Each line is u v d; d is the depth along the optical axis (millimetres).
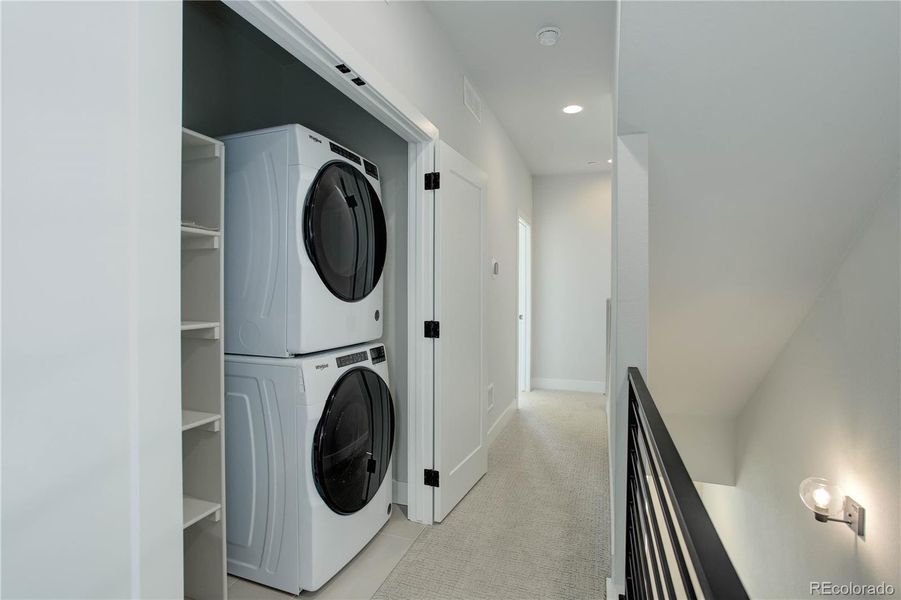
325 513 1812
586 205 5492
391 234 2479
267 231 1813
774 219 2072
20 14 646
